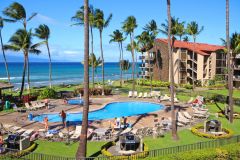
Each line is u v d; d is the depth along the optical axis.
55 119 34.66
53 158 19.55
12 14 51.31
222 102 46.47
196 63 78.25
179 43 84.06
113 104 47.56
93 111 40.19
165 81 81.38
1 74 155.12
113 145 23.53
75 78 131.62
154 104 46.88
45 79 123.25
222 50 78.31
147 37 70.31
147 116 35.25
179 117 31.94
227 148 20.03
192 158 18.22
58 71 196.50
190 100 46.38
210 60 81.00
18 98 45.12
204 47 86.00
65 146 23.33
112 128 27.88
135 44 87.88
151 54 86.50
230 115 32.31
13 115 35.69
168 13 25.22
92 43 57.91
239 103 43.91
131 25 64.19
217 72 82.62
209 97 49.50
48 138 25.12
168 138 25.80
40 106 40.34
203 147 21.80
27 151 20.38
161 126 28.55
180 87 72.81
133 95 53.00
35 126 29.81
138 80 81.81
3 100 42.91
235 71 78.44
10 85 45.31
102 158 19.34
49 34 64.56
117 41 79.94
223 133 26.69
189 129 28.92
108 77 143.12
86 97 19.64
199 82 76.62
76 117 36.91
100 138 25.38
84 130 19.77
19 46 47.88
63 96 52.09
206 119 33.78
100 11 54.91
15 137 22.16
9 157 19.83
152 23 69.94
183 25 68.12
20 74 157.00
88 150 22.47
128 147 21.80
